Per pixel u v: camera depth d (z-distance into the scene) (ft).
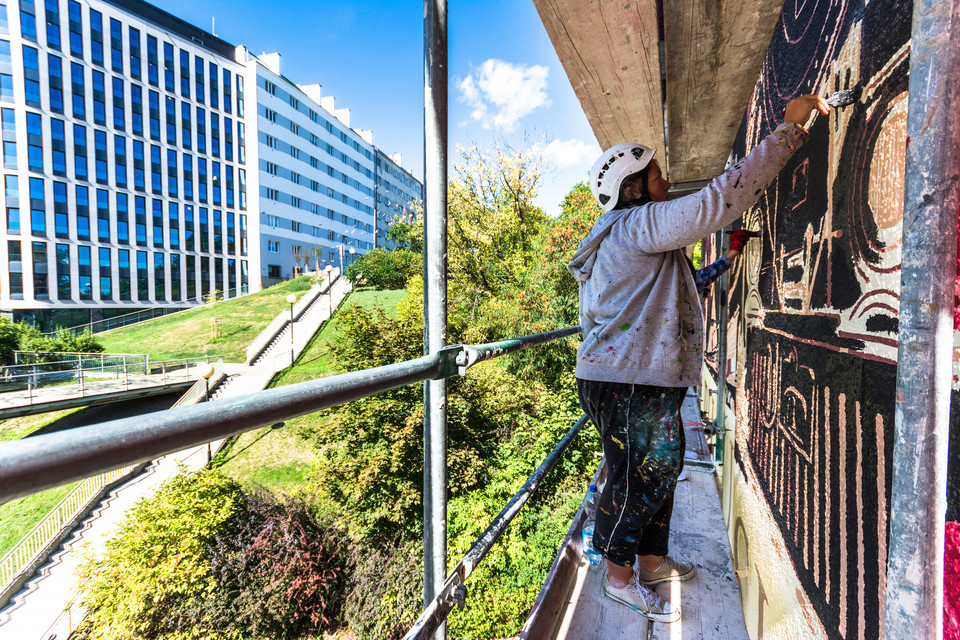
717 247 10.39
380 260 120.47
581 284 4.83
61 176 96.12
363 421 38.04
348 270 119.96
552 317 48.65
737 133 7.90
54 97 94.53
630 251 4.02
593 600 5.14
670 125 7.40
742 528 5.68
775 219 5.10
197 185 118.01
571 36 4.98
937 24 1.51
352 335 45.68
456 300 59.72
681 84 6.00
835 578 2.94
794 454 3.99
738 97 6.47
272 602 30.37
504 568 32.09
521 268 59.67
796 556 3.73
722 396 8.50
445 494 3.55
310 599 31.86
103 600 30.32
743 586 5.20
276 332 83.71
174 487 36.04
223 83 122.62
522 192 60.64
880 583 2.39
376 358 43.55
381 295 107.86
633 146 4.39
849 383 2.93
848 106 3.13
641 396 4.12
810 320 3.78
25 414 49.55
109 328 101.40
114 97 102.83
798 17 4.45
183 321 97.35
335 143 162.50
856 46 3.06
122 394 57.16
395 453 35.09
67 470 1.32
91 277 100.48
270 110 133.49
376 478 34.55
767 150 3.26
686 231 3.52
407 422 36.96
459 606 3.41
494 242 62.69
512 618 30.07
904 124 2.33
